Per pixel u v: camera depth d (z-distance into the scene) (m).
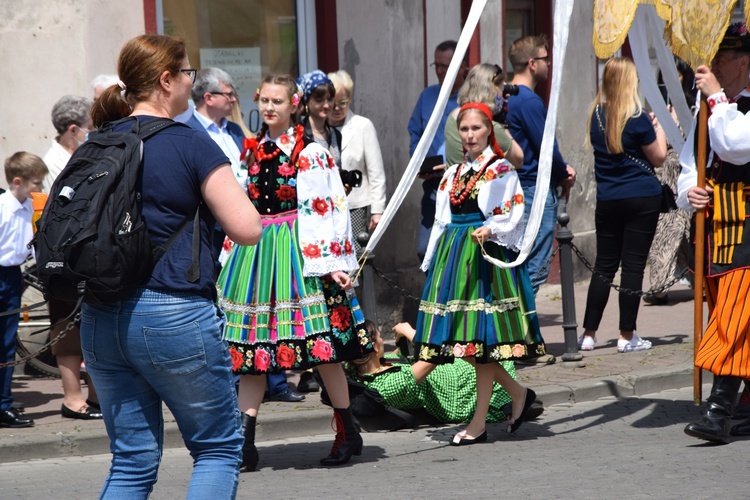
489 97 11.10
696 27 8.75
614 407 10.91
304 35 14.41
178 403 5.36
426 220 12.77
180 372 5.26
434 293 9.41
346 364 10.13
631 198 12.63
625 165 12.66
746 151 8.47
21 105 12.29
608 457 8.66
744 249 8.63
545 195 9.05
